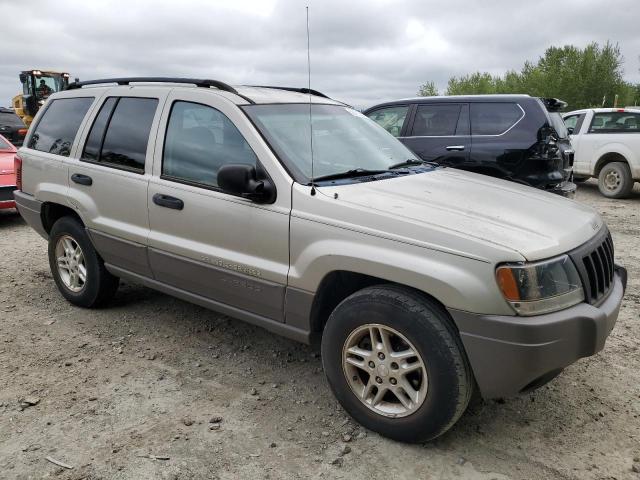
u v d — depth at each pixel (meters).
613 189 11.48
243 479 2.71
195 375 3.74
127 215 4.13
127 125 4.24
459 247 2.66
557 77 45.72
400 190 3.30
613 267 3.30
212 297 3.73
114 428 3.12
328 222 3.04
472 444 2.97
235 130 3.54
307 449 2.94
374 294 2.89
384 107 8.71
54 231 4.87
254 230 3.34
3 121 18.20
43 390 3.52
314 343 3.34
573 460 2.85
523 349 2.54
